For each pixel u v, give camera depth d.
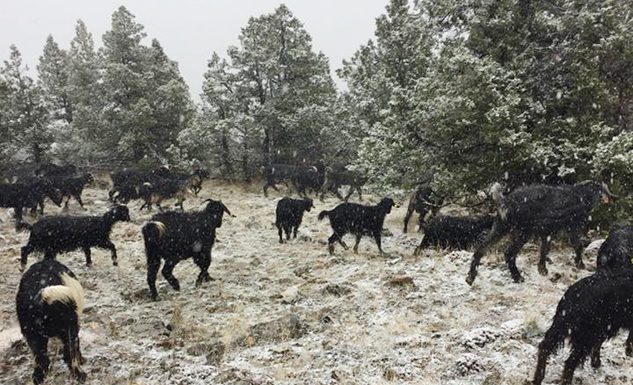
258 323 7.79
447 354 6.49
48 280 6.23
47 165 24.16
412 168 14.77
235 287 10.06
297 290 9.36
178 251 9.80
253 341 7.28
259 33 27.09
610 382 5.76
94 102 29.86
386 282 9.41
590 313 5.38
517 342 6.64
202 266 10.34
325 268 11.27
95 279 10.70
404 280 9.27
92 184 26.62
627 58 11.87
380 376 6.05
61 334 5.98
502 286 9.02
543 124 12.51
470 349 6.59
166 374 6.34
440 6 14.39
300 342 7.21
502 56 13.51
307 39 27.50
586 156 11.83
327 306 8.53
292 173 23.84
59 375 6.30
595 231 13.13
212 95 26.34
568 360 5.58
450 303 8.37
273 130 27.38
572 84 12.61
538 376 5.60
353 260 11.84
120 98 28.31
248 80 27.52
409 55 20.70
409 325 7.61
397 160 14.66
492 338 6.75
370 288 9.31
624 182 11.14
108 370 6.48
